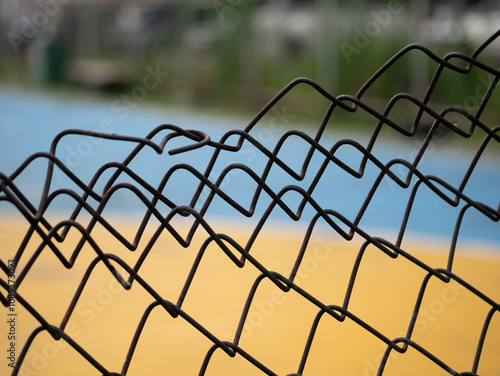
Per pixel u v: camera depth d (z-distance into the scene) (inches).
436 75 49.7
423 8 586.2
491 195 409.7
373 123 593.6
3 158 486.9
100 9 846.5
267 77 685.9
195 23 773.3
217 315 171.5
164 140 40.7
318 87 45.9
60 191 38.5
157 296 42.1
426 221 334.3
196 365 139.6
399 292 195.5
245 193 377.1
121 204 333.7
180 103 724.7
